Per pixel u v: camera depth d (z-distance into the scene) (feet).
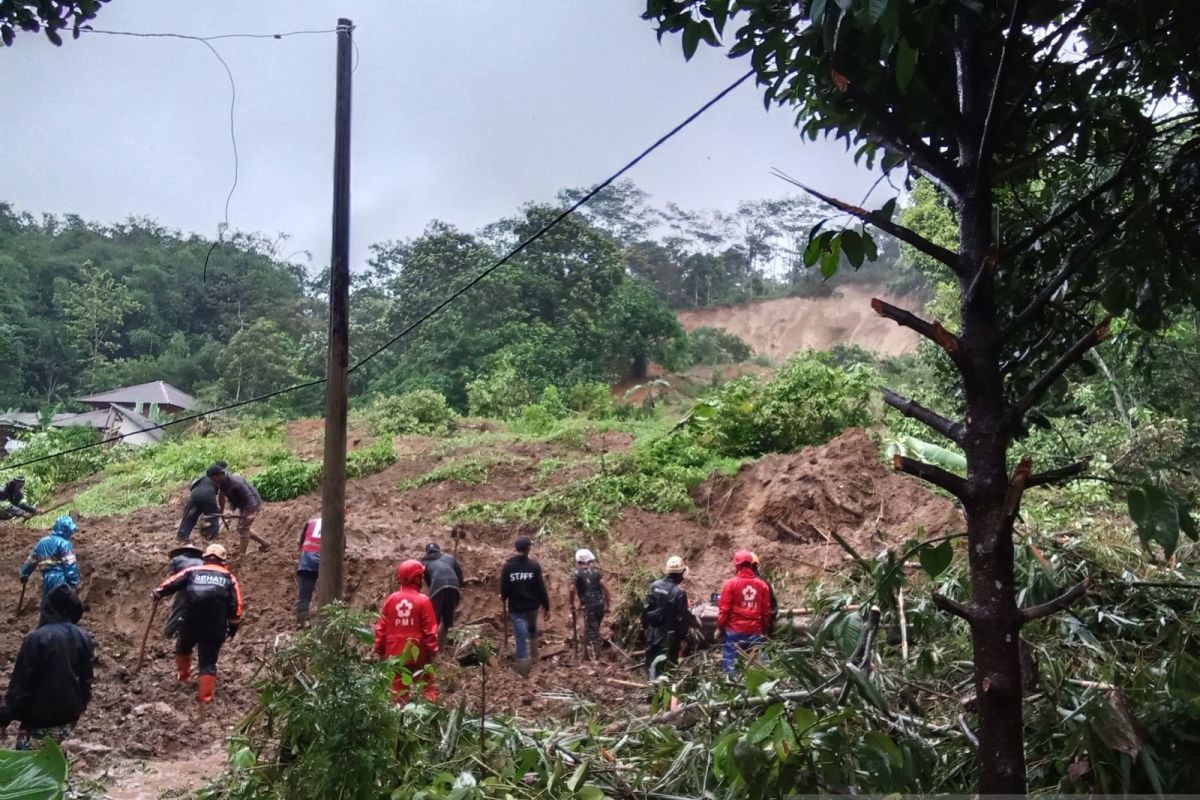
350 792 16.44
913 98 11.06
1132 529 28.22
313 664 17.83
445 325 155.22
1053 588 17.56
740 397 62.08
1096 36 13.71
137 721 29.84
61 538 36.73
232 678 34.96
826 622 13.92
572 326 160.56
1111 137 13.24
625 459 59.11
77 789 23.58
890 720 14.08
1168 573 20.71
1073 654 16.16
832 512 49.11
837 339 233.35
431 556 38.22
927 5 10.05
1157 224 12.69
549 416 96.68
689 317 258.57
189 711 31.55
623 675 36.88
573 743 17.88
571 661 39.93
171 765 26.76
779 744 10.64
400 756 17.52
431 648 28.45
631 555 49.85
